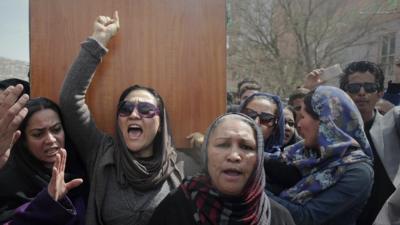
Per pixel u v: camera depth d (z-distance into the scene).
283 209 1.71
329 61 14.38
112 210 1.85
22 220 1.61
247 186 1.56
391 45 13.61
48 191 1.64
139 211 1.85
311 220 1.88
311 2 14.43
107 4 2.11
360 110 2.66
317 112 2.03
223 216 1.54
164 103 2.17
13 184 1.84
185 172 2.18
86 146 2.00
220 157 1.55
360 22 14.02
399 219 1.87
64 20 2.08
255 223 1.55
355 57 14.45
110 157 1.93
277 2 14.84
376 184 2.45
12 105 1.56
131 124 1.92
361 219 2.45
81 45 1.97
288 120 3.03
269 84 14.92
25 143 1.89
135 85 2.06
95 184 1.89
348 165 1.90
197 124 2.24
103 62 2.10
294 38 14.85
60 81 2.09
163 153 1.97
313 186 1.94
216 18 2.23
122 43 2.13
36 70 2.06
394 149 2.46
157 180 1.91
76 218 1.85
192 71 2.22
